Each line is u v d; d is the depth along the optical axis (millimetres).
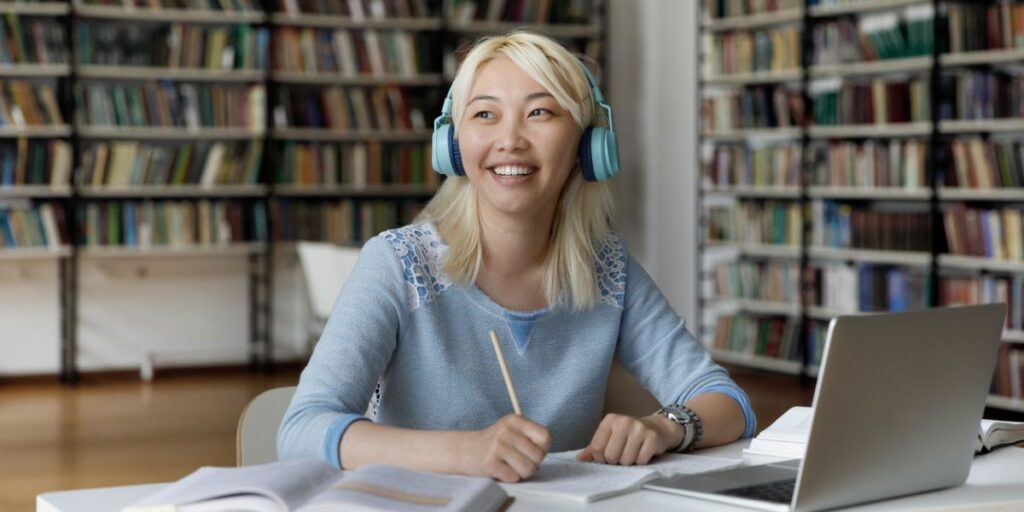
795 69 7289
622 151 8422
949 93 6355
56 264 7426
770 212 7449
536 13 8227
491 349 1813
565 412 1844
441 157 1835
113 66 7285
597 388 1885
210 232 7543
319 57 7730
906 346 1369
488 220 1820
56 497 1382
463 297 1813
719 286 7844
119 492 1408
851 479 1352
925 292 6484
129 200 7477
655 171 8211
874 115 6777
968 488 1509
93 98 7246
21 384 7262
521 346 1827
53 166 7203
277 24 7676
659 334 1969
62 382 7344
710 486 1417
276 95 7660
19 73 7094
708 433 1768
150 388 7070
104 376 7527
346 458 1507
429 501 1237
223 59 7520
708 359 1982
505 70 1748
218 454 5191
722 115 7766
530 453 1434
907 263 6871
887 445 1380
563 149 1751
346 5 7773
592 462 1593
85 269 7488
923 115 6504
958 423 1477
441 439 1482
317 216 7789
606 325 1906
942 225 6441
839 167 6977
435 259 1824
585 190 1871
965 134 6594
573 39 8484
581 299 1860
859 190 6840
